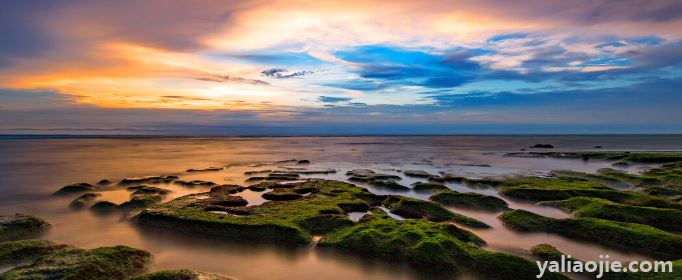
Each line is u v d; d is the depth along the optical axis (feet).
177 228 76.28
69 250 58.08
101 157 268.82
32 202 104.63
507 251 64.90
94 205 95.14
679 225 74.28
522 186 116.37
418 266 58.23
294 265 60.29
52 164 212.64
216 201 96.48
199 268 59.16
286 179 145.07
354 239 66.18
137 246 68.39
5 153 309.22
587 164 214.28
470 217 87.76
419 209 87.92
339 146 472.85
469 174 162.50
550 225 75.56
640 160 206.69
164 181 139.33
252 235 71.15
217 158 262.26
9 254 57.00
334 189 114.11
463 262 57.72
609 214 81.15
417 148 409.49
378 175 150.10
